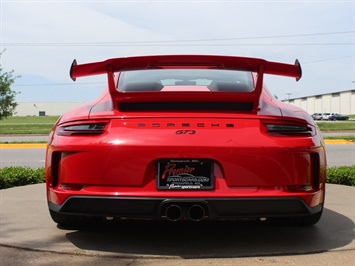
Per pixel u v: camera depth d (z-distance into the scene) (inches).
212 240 122.3
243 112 106.0
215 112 105.7
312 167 107.9
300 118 107.4
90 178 102.9
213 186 101.0
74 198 103.8
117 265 102.1
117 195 100.9
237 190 100.9
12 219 148.9
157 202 100.7
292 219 132.3
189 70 132.6
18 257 108.6
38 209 166.2
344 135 844.0
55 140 109.5
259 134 102.7
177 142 100.4
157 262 104.1
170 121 103.6
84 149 103.4
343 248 114.4
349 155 480.1
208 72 131.8
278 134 103.9
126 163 101.2
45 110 4712.1
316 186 109.2
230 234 128.9
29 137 863.1
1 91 796.6
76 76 114.3
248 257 107.6
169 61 108.3
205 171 101.5
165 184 101.2
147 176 101.4
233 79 127.3
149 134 102.0
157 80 127.0
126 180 101.3
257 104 107.0
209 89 118.4
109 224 141.7
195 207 102.3
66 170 105.9
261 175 101.2
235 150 100.6
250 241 121.1
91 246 116.6
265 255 108.9
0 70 795.4
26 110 4670.3
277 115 105.4
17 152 537.3
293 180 102.7
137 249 113.8
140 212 101.9
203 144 100.3
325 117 3006.9
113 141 102.0
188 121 103.5
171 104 106.7
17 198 190.9
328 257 107.5
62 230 133.8
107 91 126.2
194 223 142.9
